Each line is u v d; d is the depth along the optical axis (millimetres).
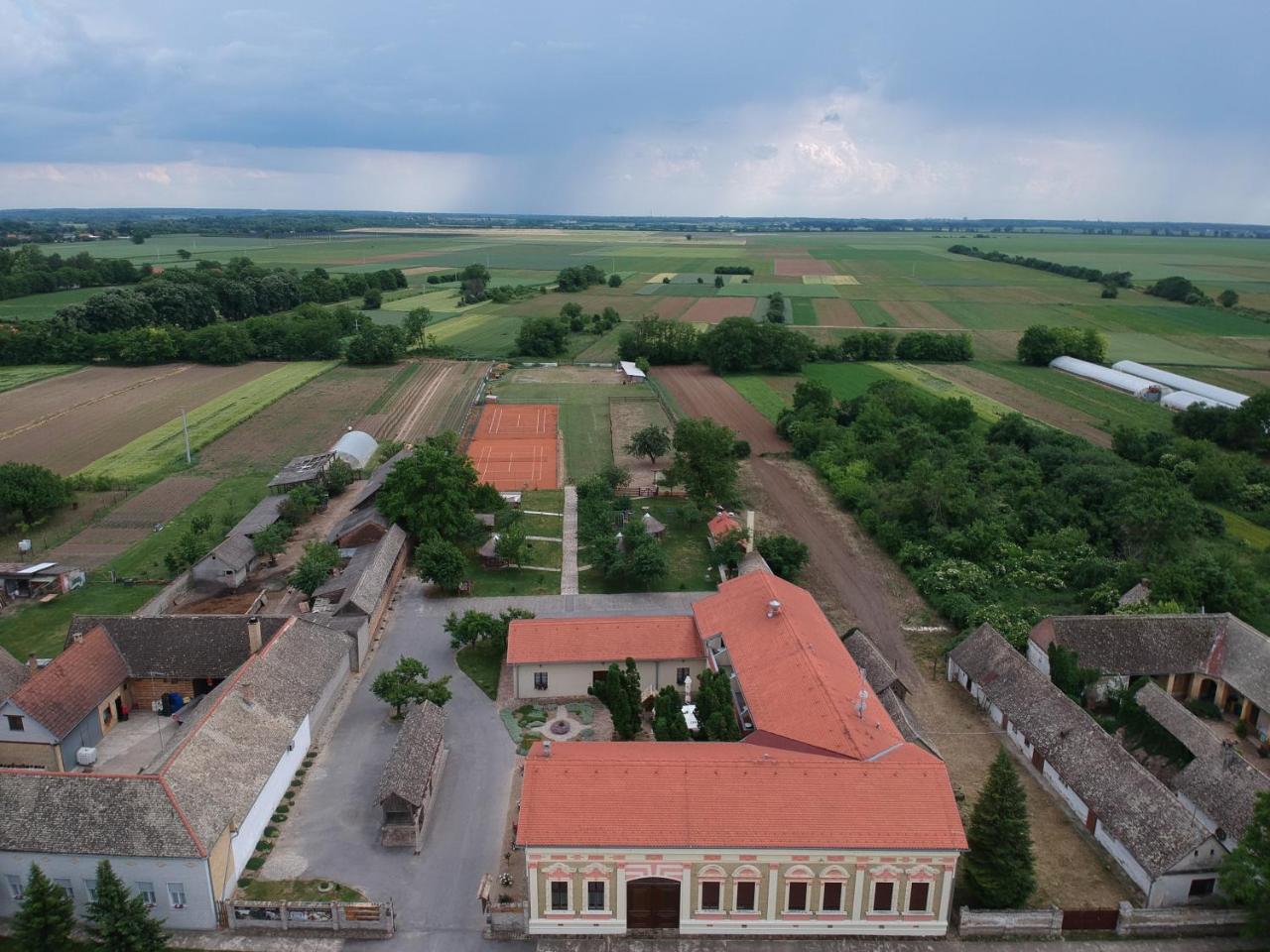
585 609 92750
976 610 89062
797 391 165375
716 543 106375
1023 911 51719
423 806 59156
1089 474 119438
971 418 152625
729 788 52750
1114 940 51438
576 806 51812
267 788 59688
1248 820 55969
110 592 95000
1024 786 65062
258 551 102500
